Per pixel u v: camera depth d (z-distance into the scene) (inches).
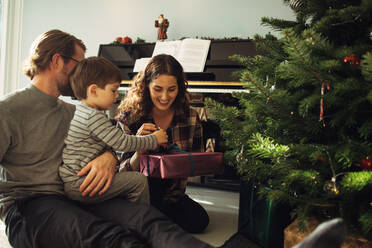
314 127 42.4
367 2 37.4
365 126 37.0
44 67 44.4
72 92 48.0
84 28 139.5
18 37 139.3
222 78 101.3
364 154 35.8
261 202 50.9
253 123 50.7
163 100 52.9
